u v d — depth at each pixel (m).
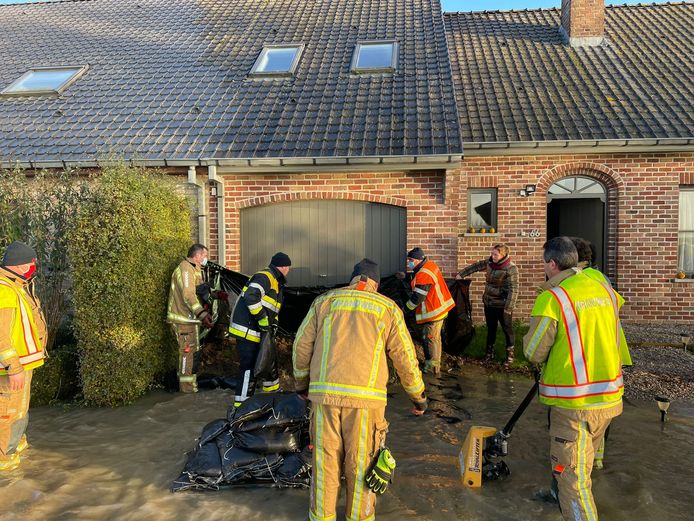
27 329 4.14
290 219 8.12
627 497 3.64
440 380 6.43
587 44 11.61
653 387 5.92
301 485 3.79
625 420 5.02
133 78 10.25
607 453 4.33
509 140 8.79
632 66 10.70
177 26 12.41
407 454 4.36
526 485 3.83
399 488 3.78
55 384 5.68
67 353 5.90
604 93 9.89
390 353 3.25
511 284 6.79
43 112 9.26
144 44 11.66
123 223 5.32
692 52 10.95
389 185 7.80
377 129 8.05
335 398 3.00
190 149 7.89
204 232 7.98
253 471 3.81
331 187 7.92
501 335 8.02
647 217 9.02
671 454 4.30
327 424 3.07
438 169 7.58
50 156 7.91
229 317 7.47
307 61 10.38
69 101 9.58
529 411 5.37
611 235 9.23
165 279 6.08
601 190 9.30
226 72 10.22
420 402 3.43
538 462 4.20
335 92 9.23
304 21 12.15
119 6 13.84
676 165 8.89
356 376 3.04
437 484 3.84
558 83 10.38
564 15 12.09
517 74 10.79
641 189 9.00
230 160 7.57
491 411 5.37
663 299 9.08
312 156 7.51
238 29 12.02
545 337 3.27
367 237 8.00
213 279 7.27
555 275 3.51
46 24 13.16
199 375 6.61
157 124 8.62
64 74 10.63
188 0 13.77
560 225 11.73
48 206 6.14
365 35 11.19
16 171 6.39
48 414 5.31
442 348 7.32
